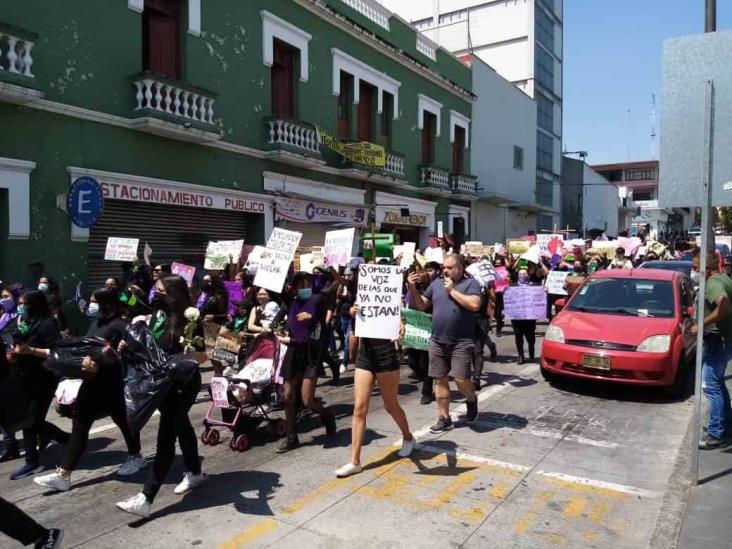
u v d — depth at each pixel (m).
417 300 6.47
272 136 15.45
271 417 6.61
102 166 11.45
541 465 5.36
